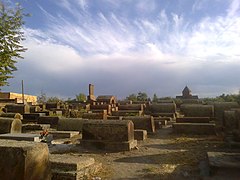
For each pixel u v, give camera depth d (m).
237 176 6.12
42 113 23.27
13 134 12.60
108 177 6.73
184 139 13.19
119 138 10.88
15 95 37.81
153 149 10.76
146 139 13.71
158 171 7.23
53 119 20.27
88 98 38.41
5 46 18.27
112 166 7.91
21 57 19.64
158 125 18.34
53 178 6.13
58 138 14.23
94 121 11.53
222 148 10.48
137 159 8.89
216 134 14.68
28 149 4.79
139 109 27.20
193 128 15.17
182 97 52.25
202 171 6.92
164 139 13.62
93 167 7.00
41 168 5.03
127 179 6.55
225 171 6.38
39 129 17.72
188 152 9.77
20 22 19.17
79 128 15.99
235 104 22.94
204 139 13.10
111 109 27.42
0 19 18.27
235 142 10.50
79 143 12.04
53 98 42.66
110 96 37.81
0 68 18.14
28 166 4.73
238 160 6.84
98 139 11.12
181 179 6.47
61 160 6.51
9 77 19.05
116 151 10.41
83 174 6.38
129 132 11.08
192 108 22.06
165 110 26.72
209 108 21.70
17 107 24.50
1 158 4.75
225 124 14.94
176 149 10.60
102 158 9.11
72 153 9.88
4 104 26.80
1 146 4.85
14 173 4.67
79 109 27.73
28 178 4.71
